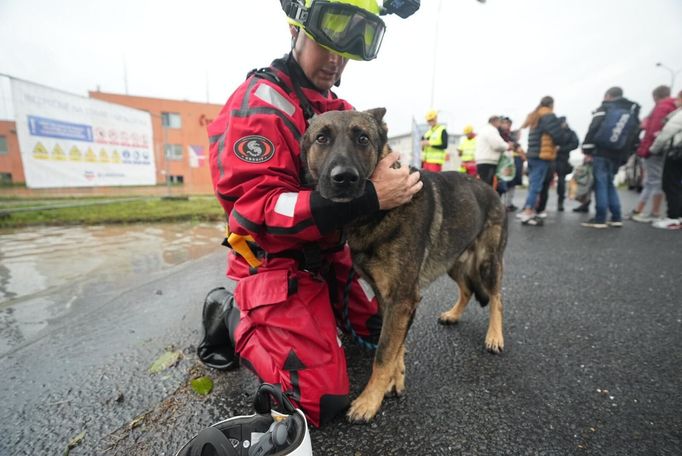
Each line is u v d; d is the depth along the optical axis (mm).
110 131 8805
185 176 24250
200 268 3518
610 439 1371
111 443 1330
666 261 3887
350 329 1900
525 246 4719
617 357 1957
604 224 6098
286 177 1501
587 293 2949
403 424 1476
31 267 3555
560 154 7832
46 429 1393
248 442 1174
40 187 7152
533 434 1399
